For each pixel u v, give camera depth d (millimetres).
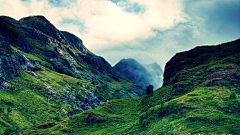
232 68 159125
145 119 142750
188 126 110500
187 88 170750
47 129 162500
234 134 93000
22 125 175625
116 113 187000
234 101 121375
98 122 166875
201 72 181375
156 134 115188
